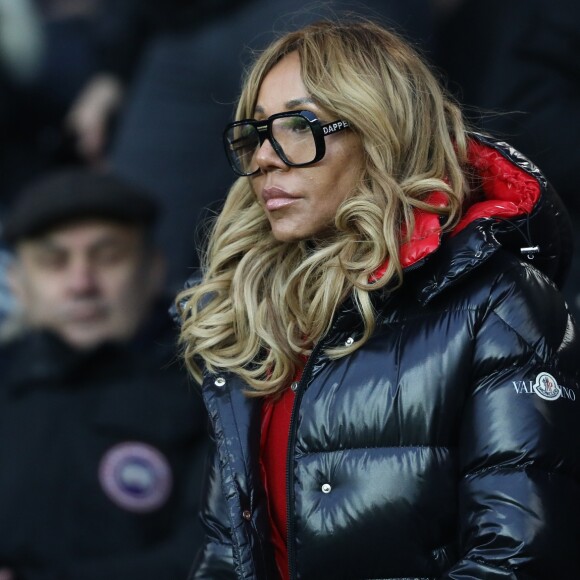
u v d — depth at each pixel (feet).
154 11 54.85
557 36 46.70
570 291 44.60
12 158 62.85
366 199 29.30
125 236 46.47
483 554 27.20
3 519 41.93
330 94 29.30
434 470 28.17
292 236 29.76
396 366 28.68
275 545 30.27
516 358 28.32
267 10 52.26
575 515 27.68
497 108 47.11
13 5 62.54
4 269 54.39
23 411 43.21
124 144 54.70
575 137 46.01
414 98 30.22
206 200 53.57
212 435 31.91
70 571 41.37
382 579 28.30
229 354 30.86
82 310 45.39
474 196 30.48
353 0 49.42
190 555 41.47
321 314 29.35
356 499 28.30
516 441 27.68
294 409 29.07
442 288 28.53
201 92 53.62
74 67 63.41
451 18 50.16
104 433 42.91
